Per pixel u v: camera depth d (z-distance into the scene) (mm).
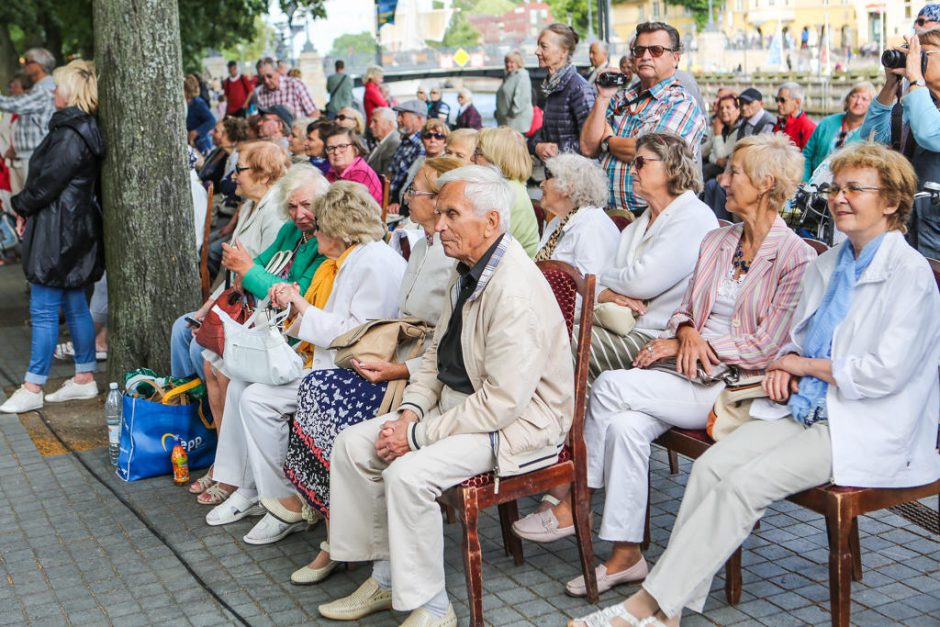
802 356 3244
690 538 3088
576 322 4055
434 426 3254
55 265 5883
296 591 3734
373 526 3430
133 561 4043
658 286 4066
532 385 3170
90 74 5914
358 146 7180
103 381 6594
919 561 3705
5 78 20594
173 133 5887
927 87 4766
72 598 3748
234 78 20828
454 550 4016
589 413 3641
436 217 3887
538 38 7574
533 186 11656
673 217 4082
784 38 67875
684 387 3598
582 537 3477
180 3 23406
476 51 59281
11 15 20688
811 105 42438
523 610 3494
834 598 3035
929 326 3045
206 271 5637
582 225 4363
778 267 3549
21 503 4672
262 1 26031
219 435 4375
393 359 3852
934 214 4738
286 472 3846
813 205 4887
